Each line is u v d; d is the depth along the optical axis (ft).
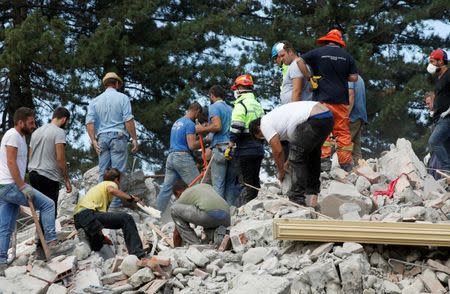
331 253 55.67
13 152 57.67
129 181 78.64
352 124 76.33
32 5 139.64
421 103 137.59
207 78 135.33
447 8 140.67
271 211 64.95
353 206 63.21
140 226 69.26
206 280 56.03
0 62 124.16
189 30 136.46
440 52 74.02
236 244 59.52
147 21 137.69
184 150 73.51
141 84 139.03
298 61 67.00
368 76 137.59
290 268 55.16
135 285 56.13
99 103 72.54
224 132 71.67
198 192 61.46
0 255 58.18
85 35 140.97
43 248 59.52
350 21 139.33
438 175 77.00
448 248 56.95
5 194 58.13
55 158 62.95
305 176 62.54
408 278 55.62
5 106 140.56
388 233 56.08
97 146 72.33
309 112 60.03
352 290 52.90
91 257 60.85
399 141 78.84
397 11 142.72
